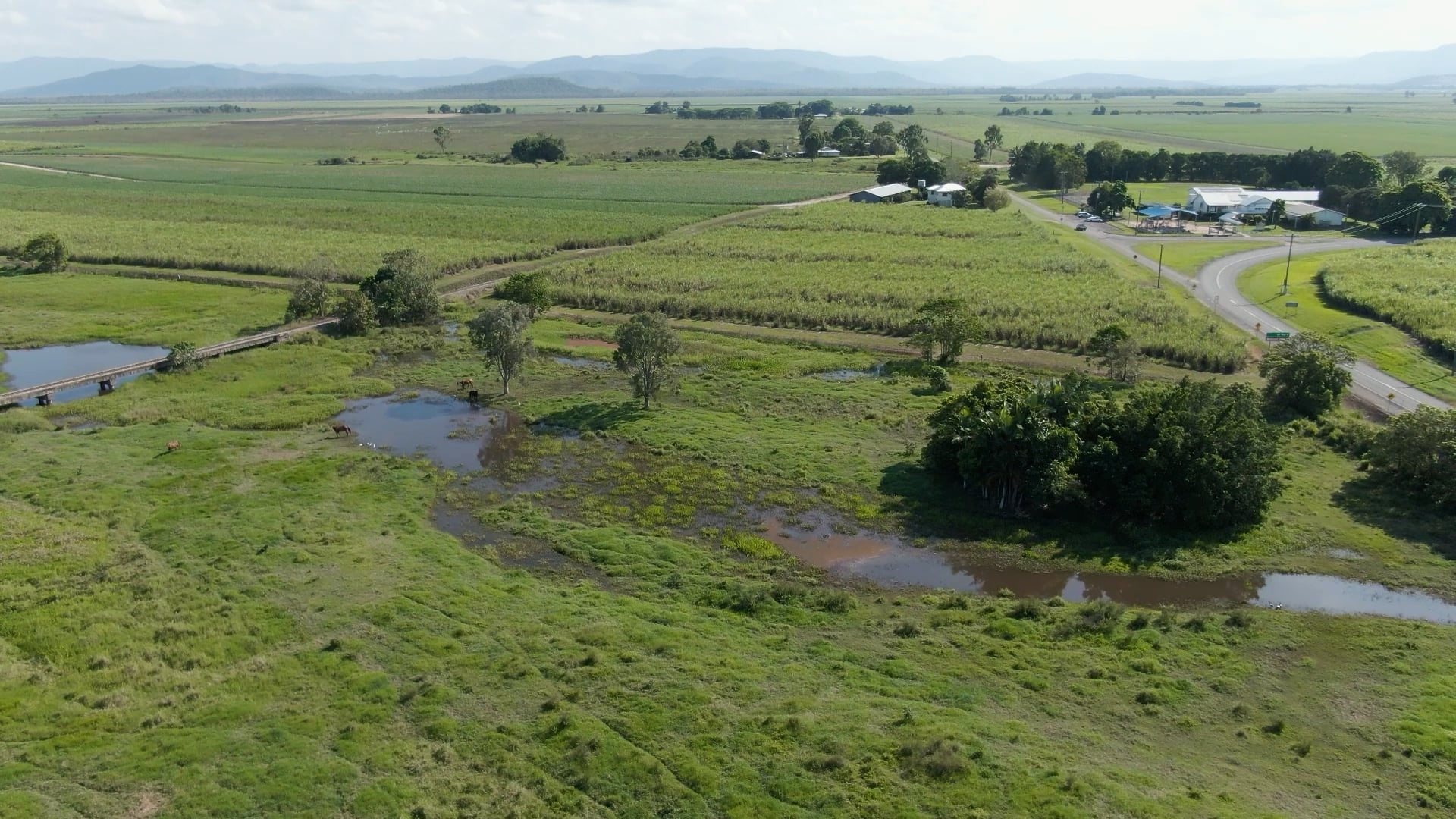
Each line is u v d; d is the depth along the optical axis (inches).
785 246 5393.7
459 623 1610.5
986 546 2003.0
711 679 1453.0
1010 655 1571.1
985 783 1197.1
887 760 1248.8
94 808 1132.5
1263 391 2874.0
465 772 1224.2
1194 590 1840.6
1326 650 1604.3
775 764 1242.0
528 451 2522.1
